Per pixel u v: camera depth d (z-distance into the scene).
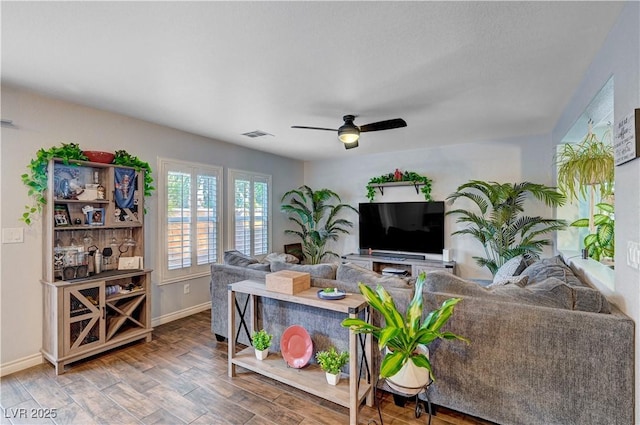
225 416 2.12
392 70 2.40
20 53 2.12
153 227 3.77
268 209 5.58
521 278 2.40
